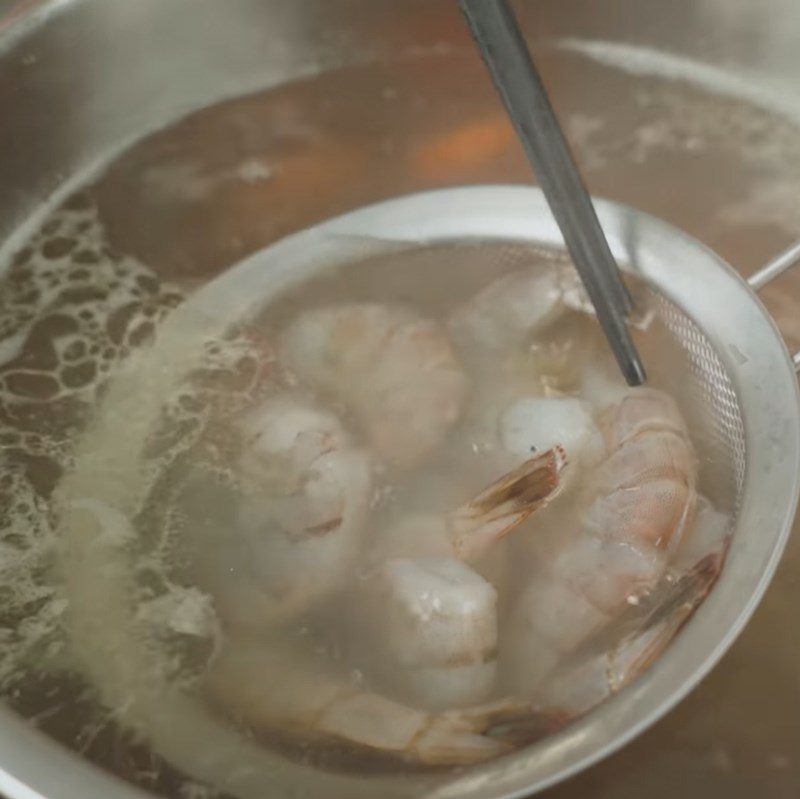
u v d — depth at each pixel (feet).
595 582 1.53
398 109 2.14
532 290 1.73
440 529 1.59
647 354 1.67
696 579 1.48
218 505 1.67
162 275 1.98
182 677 1.55
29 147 2.07
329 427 1.68
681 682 1.38
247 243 2.00
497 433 1.66
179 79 2.14
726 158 2.04
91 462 1.76
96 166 2.12
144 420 1.78
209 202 2.06
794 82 2.09
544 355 1.72
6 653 1.60
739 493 1.52
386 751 1.45
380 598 1.55
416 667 1.51
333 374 1.74
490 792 1.37
